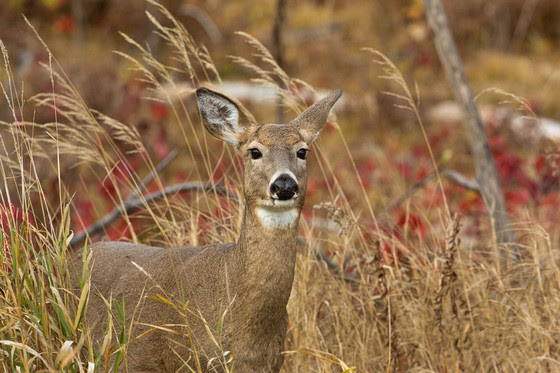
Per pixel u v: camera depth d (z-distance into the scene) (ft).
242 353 23.67
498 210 39.09
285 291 23.90
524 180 46.55
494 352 31.17
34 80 64.39
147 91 65.46
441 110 83.25
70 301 25.43
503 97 92.07
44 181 43.83
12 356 21.67
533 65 103.40
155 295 24.79
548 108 88.38
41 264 24.31
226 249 24.59
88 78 64.23
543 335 30.32
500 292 31.60
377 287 30.89
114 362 23.70
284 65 51.47
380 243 32.32
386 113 80.74
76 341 21.81
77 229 41.57
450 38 40.27
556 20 112.57
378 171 58.65
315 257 32.42
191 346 23.40
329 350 30.30
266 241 23.54
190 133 64.03
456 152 68.28
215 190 33.09
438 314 29.94
